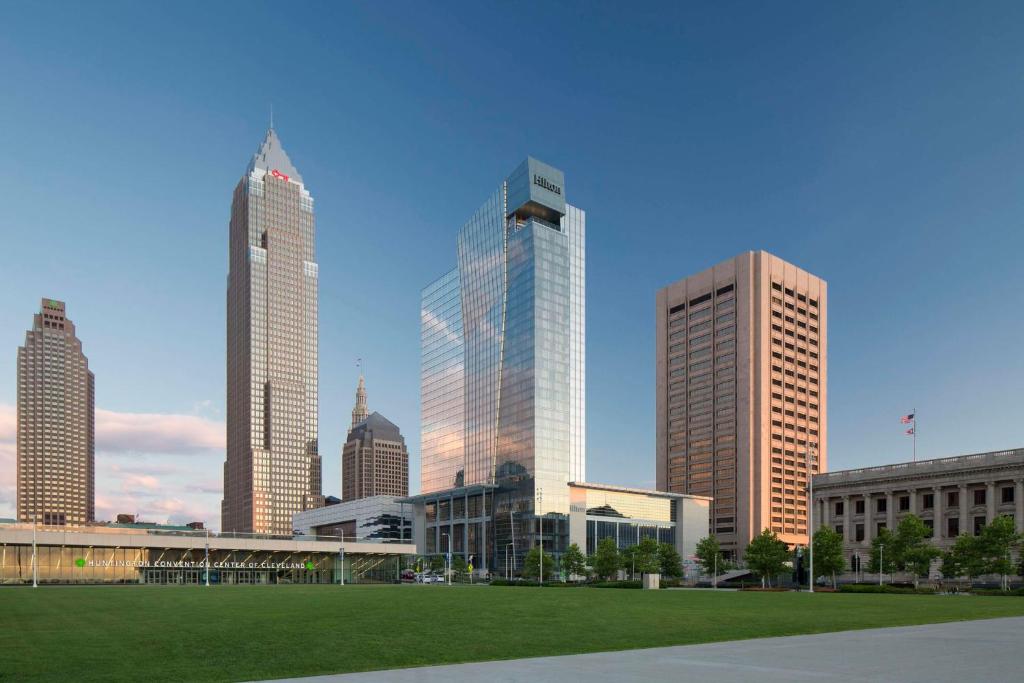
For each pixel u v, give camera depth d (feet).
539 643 86.84
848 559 456.04
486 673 63.36
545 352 633.20
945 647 81.97
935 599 218.38
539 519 588.91
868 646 83.20
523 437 625.00
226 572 472.44
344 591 273.13
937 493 418.92
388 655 76.33
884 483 444.14
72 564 420.77
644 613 139.03
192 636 96.02
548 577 483.10
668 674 62.39
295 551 497.87
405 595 229.25
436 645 84.84
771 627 108.78
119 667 69.26
